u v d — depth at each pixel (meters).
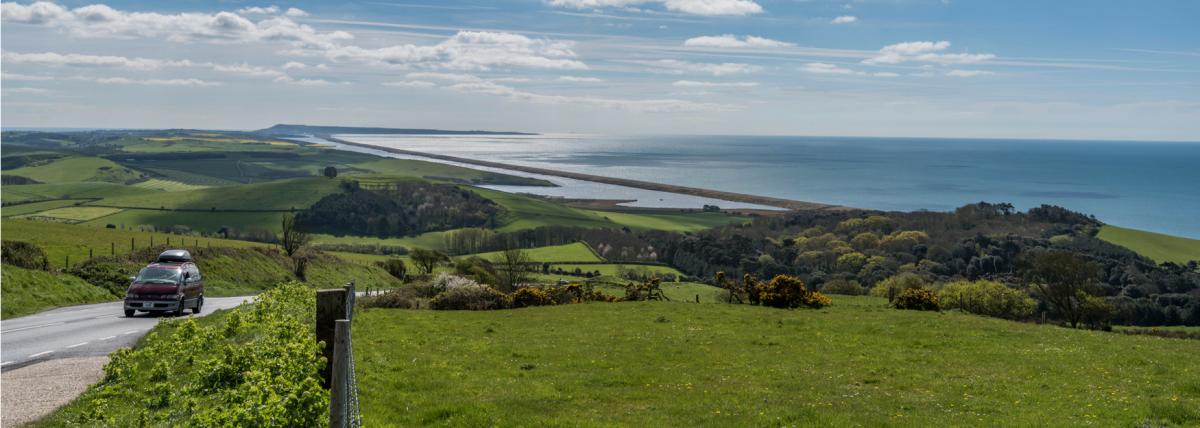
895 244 183.50
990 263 157.12
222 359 17.28
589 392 21.97
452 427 16.73
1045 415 18.61
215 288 66.50
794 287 52.94
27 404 15.80
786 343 33.47
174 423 13.88
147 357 20.08
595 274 132.75
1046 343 33.38
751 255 165.62
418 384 21.66
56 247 76.06
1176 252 169.25
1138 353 30.14
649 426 17.41
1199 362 27.67
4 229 84.44
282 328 21.64
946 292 95.56
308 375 13.84
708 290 82.69
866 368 26.91
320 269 94.88
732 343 33.44
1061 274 81.38
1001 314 86.44
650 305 52.16
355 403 11.31
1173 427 17.05
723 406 20.00
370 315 42.75
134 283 37.59
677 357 29.28
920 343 33.41
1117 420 17.69
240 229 193.75
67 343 26.27
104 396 15.87
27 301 42.66
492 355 29.03
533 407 19.44
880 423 17.89
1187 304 107.12
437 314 46.56
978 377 24.81
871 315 45.66
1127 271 132.38
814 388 23.06
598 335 36.16
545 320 43.91
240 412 12.05
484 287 56.19
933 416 18.84
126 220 196.12
